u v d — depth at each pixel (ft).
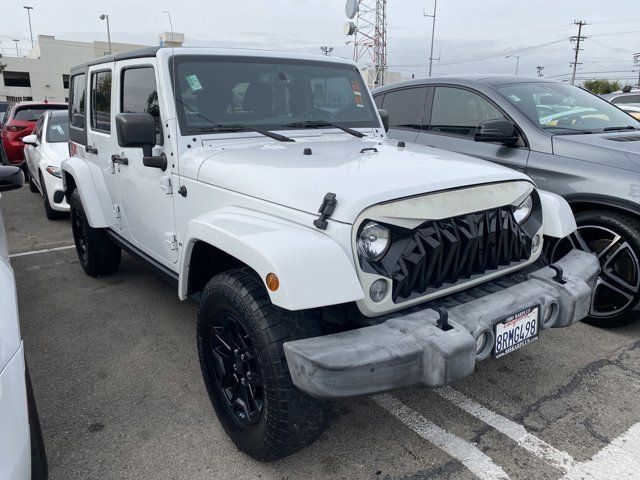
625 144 12.48
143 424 9.12
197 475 7.91
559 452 8.28
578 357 11.19
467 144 14.93
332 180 7.53
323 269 6.59
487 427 8.94
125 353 11.73
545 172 12.73
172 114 9.87
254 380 7.73
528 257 9.03
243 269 7.83
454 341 6.81
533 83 15.70
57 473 7.96
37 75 174.81
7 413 5.17
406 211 7.18
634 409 9.37
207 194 9.09
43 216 25.91
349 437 8.72
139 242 12.32
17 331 5.93
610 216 11.66
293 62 11.71
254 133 10.60
